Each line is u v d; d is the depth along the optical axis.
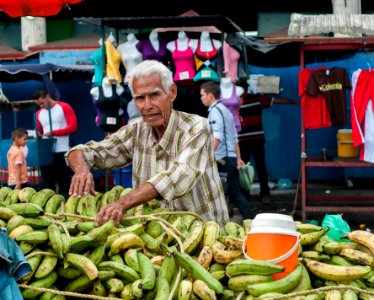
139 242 3.10
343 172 14.09
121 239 3.03
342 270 2.95
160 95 3.72
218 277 2.99
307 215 10.42
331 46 9.22
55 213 3.55
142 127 4.00
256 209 10.98
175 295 2.83
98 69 9.14
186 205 3.89
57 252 2.87
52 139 10.56
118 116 9.34
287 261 2.90
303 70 9.27
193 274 2.86
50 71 11.44
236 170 8.28
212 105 8.27
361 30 9.05
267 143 14.38
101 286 2.86
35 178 10.62
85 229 3.15
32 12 6.63
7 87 15.08
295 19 9.26
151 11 17.83
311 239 3.17
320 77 9.21
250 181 9.31
